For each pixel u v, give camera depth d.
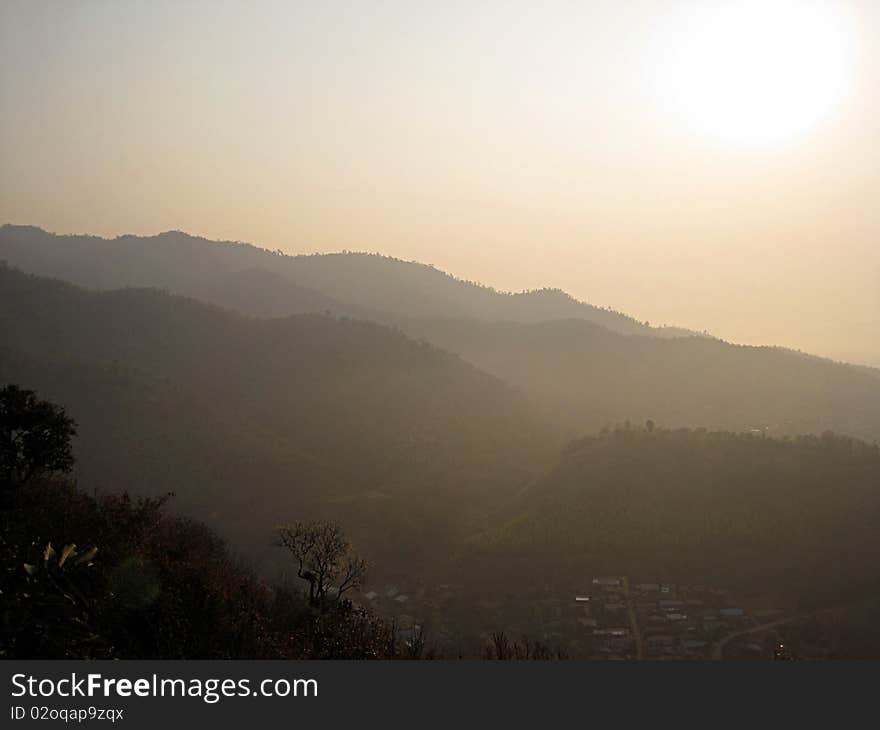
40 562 6.19
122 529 13.84
